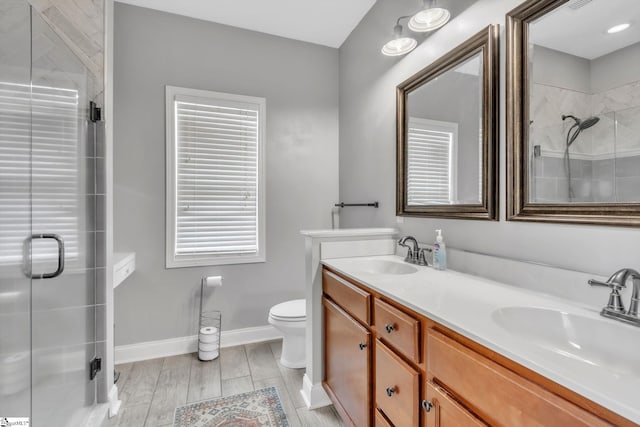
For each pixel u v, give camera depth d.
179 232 2.43
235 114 2.58
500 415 0.68
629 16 0.92
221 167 2.54
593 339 0.84
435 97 1.68
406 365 1.03
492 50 1.31
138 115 2.31
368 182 2.39
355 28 2.59
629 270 0.83
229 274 2.56
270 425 1.62
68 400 1.40
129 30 2.29
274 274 2.70
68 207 1.39
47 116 1.22
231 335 2.55
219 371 2.15
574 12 1.05
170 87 2.37
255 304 2.64
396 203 1.99
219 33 2.53
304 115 2.80
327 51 2.89
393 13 2.06
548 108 1.13
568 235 1.06
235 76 2.58
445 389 0.86
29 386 1.11
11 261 1.00
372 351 1.26
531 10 1.17
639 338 0.75
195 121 2.46
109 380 1.72
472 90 1.45
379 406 1.20
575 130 1.04
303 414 1.71
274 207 2.70
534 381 0.62
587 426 0.52
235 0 2.25
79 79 1.49
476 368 0.75
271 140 2.69
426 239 1.76
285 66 2.74
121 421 1.65
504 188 1.30
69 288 1.40
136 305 2.31
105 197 1.68
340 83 2.89
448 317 0.86
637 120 0.90
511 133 1.24
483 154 1.37
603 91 0.98
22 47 1.06
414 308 0.98
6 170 0.98
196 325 2.46
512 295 1.08
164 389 1.93
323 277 1.78
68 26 1.60
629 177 0.91
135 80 2.30
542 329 0.92
